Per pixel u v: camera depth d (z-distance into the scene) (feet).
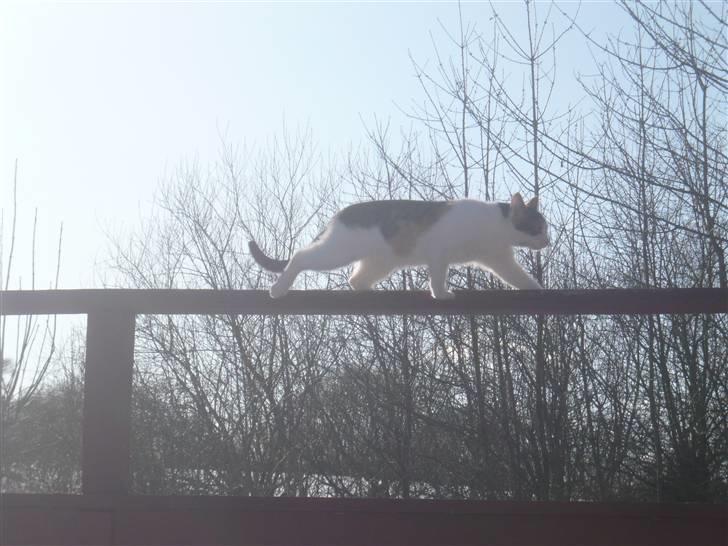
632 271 24.30
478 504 9.39
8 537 9.56
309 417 28.09
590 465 24.41
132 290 9.98
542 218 15.24
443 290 14.21
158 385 30.17
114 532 9.57
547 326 24.75
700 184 21.33
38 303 10.01
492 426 25.50
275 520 9.52
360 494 26.50
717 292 9.51
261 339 30.42
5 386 19.27
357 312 10.43
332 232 14.15
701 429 23.20
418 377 26.94
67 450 18.25
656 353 24.16
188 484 27.61
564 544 9.29
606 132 22.81
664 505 9.21
